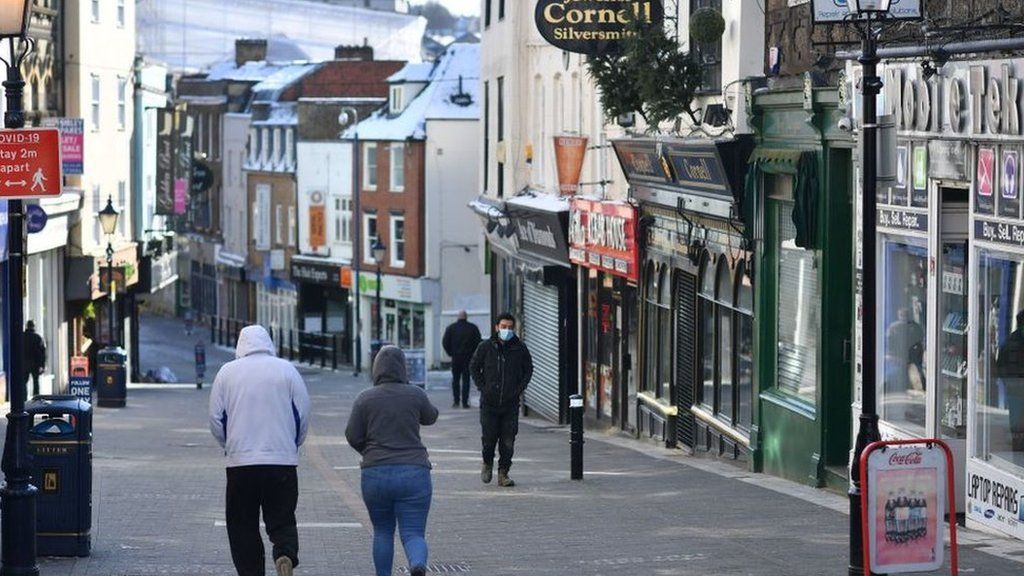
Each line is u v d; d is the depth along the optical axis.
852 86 47.19
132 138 159.25
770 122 56.22
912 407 45.53
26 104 119.19
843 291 50.94
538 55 102.31
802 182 51.28
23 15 33.72
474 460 67.81
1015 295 38.38
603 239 81.06
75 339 136.88
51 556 37.50
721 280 63.97
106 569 35.91
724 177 58.53
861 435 30.53
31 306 118.38
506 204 101.75
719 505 47.81
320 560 38.44
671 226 70.44
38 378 97.56
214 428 32.16
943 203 43.09
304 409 32.50
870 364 30.41
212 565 36.75
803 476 53.19
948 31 40.00
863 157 30.59
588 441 78.12
